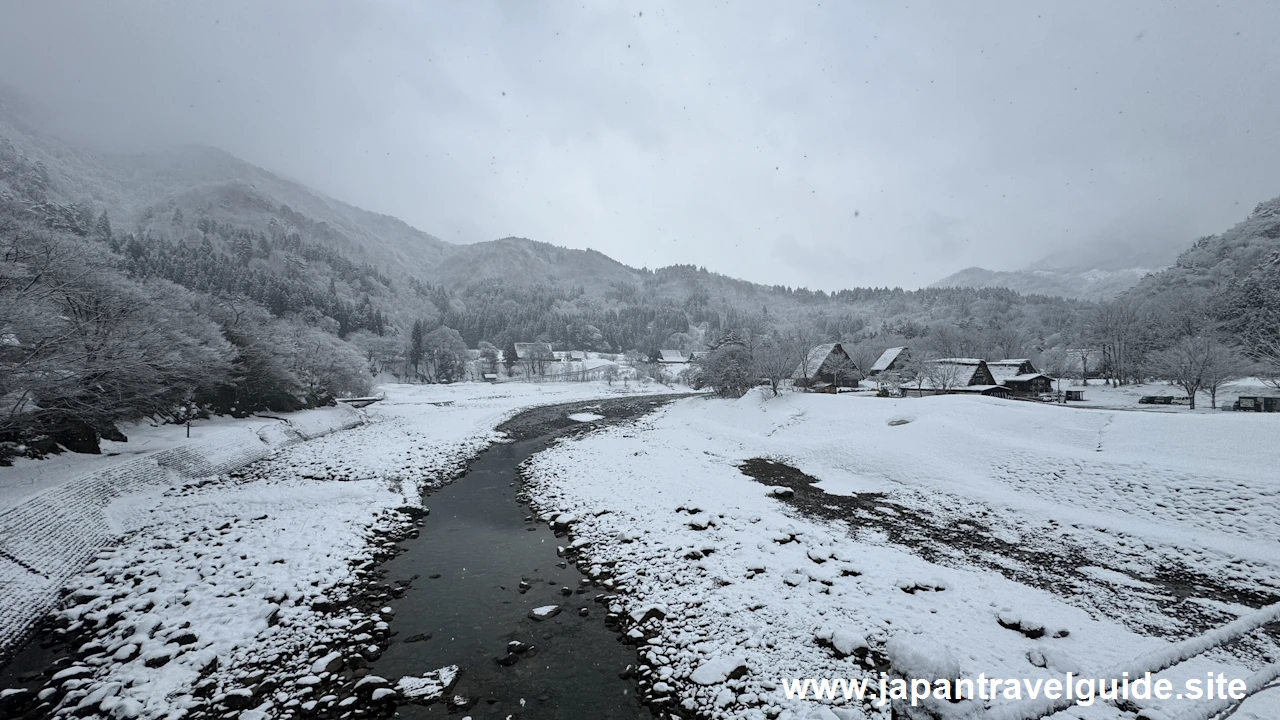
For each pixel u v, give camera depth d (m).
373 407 56.16
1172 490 18.27
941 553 15.98
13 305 16.83
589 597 13.27
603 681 9.86
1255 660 9.85
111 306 23.47
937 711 4.80
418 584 13.95
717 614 11.90
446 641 11.21
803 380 58.34
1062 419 26.38
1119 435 23.19
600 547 16.30
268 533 16.72
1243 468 18.25
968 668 9.50
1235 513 16.53
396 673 10.06
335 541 16.14
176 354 25.12
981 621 11.44
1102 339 62.34
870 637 10.80
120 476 19.39
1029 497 20.53
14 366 17.03
